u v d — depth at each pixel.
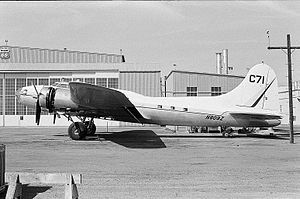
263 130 26.17
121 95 19.19
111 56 41.00
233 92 22.42
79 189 8.50
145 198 7.70
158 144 18.73
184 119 21.70
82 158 13.57
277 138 23.22
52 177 6.86
